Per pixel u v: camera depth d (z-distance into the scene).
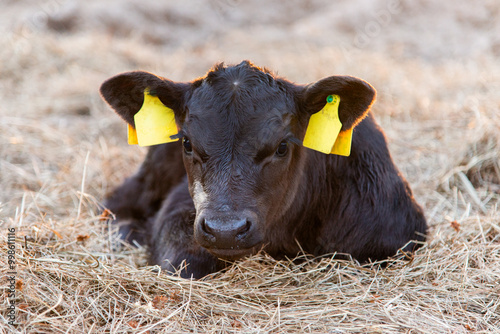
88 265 5.70
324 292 5.63
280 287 5.79
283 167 5.52
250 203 5.15
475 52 17.02
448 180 8.65
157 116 5.98
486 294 5.62
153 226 7.50
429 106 11.68
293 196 6.04
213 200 5.10
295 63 15.84
